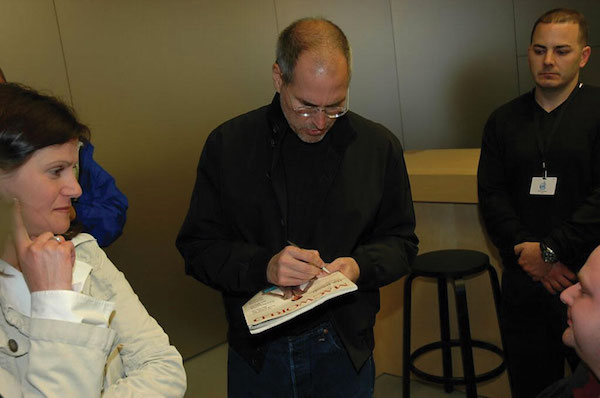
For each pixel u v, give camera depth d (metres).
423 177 2.68
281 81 1.53
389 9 5.17
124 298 1.12
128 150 3.35
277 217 1.61
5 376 0.92
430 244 2.83
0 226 0.92
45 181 0.92
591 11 4.73
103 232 2.02
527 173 2.24
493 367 2.79
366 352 1.64
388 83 5.26
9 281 0.95
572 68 2.15
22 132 0.87
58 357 0.88
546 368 2.33
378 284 1.59
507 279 2.35
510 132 2.29
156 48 3.45
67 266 0.92
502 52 5.14
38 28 2.93
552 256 2.10
